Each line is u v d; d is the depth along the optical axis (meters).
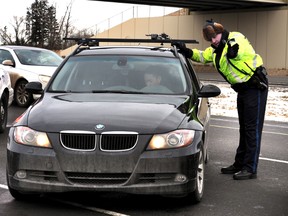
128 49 8.45
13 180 6.24
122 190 5.97
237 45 7.82
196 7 57.19
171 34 61.16
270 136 12.70
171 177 6.09
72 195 6.92
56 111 6.48
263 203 6.80
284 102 21.23
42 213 6.20
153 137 6.05
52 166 6.01
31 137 6.16
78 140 6.03
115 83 7.57
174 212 6.32
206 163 9.32
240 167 8.49
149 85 7.54
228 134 12.84
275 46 53.00
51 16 67.00
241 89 8.08
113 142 6.00
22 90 17.14
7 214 6.14
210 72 49.66
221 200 6.89
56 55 18.83
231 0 50.56
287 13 52.03
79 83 7.62
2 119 12.11
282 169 8.94
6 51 18.02
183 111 6.69
